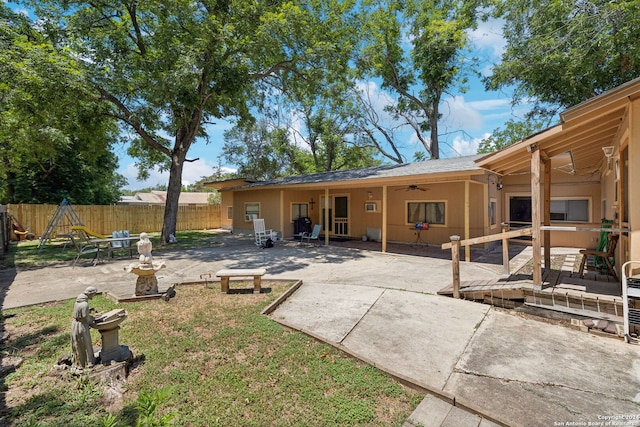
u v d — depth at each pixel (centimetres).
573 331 382
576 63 1096
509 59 1378
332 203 1429
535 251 442
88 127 1113
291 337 368
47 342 350
